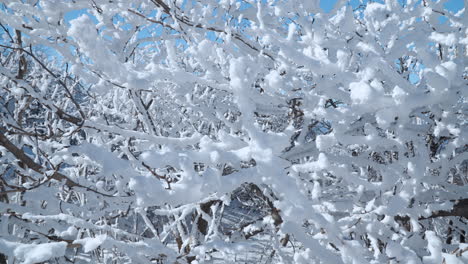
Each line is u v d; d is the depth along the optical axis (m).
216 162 1.22
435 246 1.62
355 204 2.23
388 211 1.83
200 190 1.13
